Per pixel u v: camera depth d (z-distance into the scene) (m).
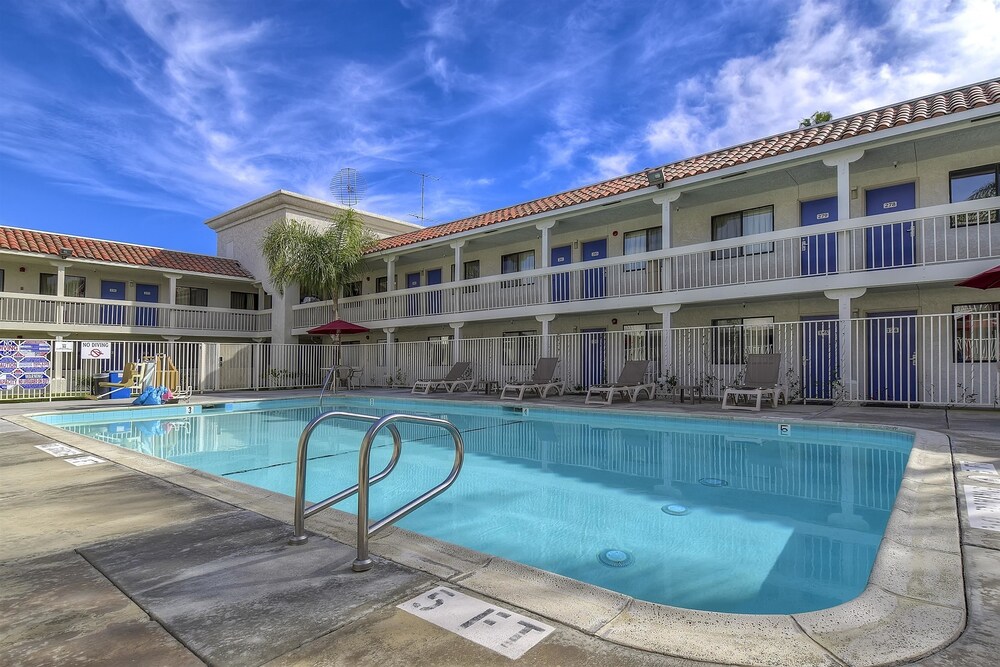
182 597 2.52
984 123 9.55
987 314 10.50
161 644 2.10
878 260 11.80
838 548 3.81
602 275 16.38
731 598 2.98
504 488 5.70
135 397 15.02
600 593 2.48
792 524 4.38
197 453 8.25
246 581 2.69
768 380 11.09
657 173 13.09
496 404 12.87
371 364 21.45
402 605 2.39
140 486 4.78
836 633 2.05
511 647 2.02
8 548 3.22
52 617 2.34
